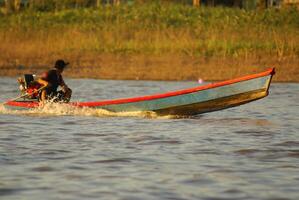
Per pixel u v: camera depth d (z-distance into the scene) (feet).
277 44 350.02
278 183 100.53
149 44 367.45
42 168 110.63
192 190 96.17
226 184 99.71
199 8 437.58
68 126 161.07
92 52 368.48
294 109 205.98
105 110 184.55
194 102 177.27
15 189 96.53
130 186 98.48
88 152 125.39
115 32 392.47
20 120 171.83
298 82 300.61
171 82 304.91
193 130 155.33
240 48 351.05
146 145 133.69
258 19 402.31
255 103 222.48
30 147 131.03
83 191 95.55
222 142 137.69
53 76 188.14
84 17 435.53
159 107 179.83
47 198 91.66
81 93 258.16
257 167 111.96
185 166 112.57
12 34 392.47
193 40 366.02
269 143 136.46
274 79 306.96
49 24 425.28
